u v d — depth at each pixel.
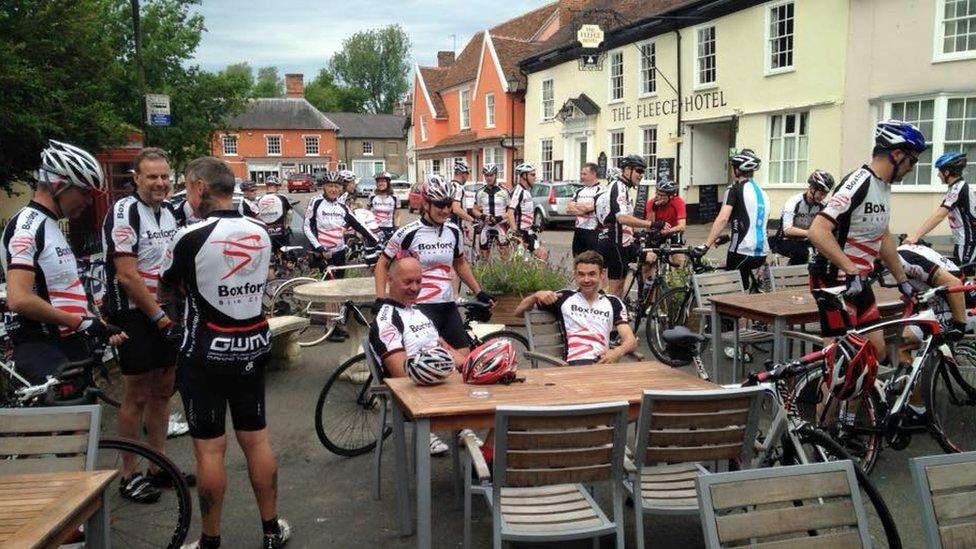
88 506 2.58
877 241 4.77
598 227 8.67
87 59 10.48
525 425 3.01
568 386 3.79
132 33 20.64
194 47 22.38
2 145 9.55
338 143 75.56
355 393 5.11
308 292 6.74
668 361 7.08
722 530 2.44
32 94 9.28
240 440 3.66
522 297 8.38
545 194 23.94
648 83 23.95
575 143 28.48
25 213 3.78
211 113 23.17
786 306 5.40
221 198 3.46
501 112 34.41
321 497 4.41
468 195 15.77
